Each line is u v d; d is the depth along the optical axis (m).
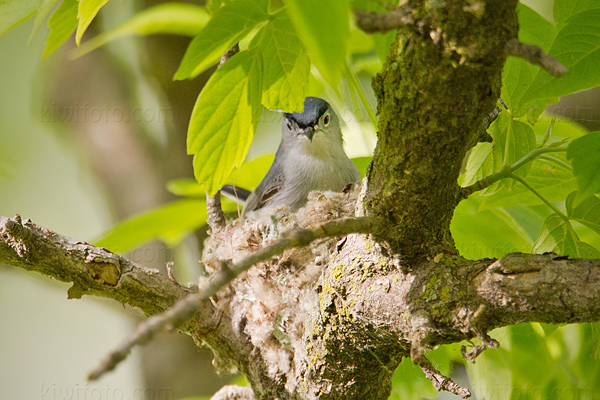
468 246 6.39
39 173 13.58
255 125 4.68
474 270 4.09
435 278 4.16
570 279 3.72
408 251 4.34
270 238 6.49
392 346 4.75
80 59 10.98
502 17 3.39
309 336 5.13
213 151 4.66
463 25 3.42
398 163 4.15
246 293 5.87
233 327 5.81
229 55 5.38
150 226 7.85
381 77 3.93
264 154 9.15
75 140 11.11
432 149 4.02
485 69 3.58
